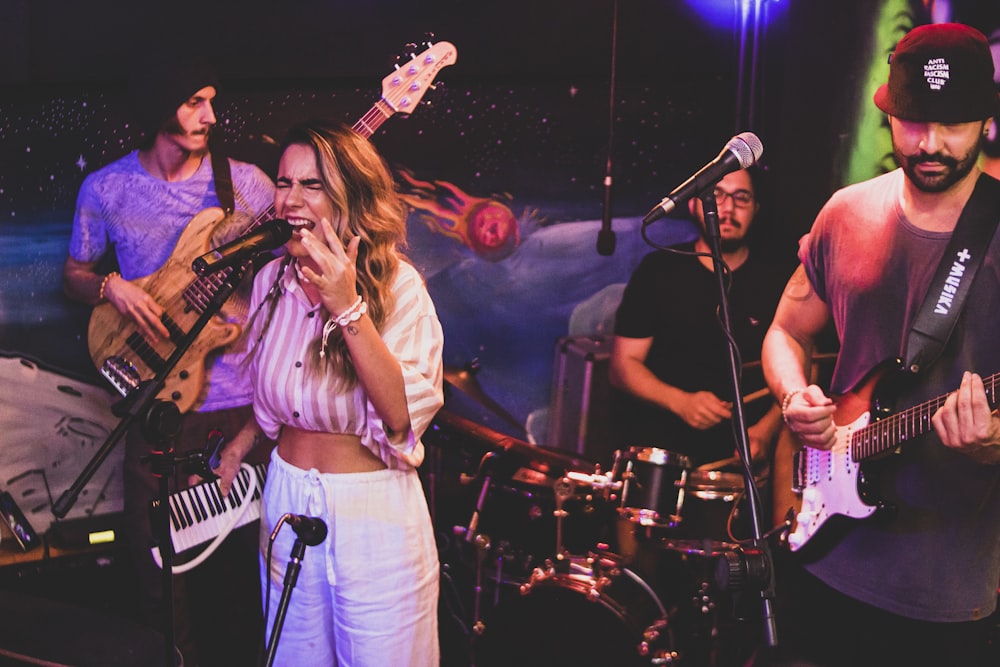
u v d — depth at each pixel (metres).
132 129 4.31
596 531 3.56
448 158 4.20
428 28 4.16
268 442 3.67
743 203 3.90
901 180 2.86
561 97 4.12
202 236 3.76
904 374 2.64
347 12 4.20
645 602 3.32
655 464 3.24
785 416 2.87
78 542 4.20
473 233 4.21
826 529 2.78
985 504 2.62
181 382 3.62
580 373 4.14
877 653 2.75
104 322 3.66
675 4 3.99
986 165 3.03
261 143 4.23
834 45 3.67
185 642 3.65
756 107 3.84
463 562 3.66
